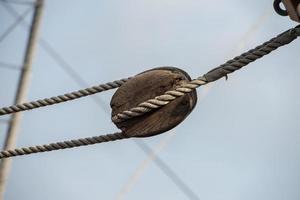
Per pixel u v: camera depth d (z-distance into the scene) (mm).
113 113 6680
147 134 6629
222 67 6566
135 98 6656
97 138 6773
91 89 6801
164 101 6594
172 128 6625
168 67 6660
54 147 6859
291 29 6504
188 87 6586
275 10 6512
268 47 6527
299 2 6418
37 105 6898
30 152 6895
